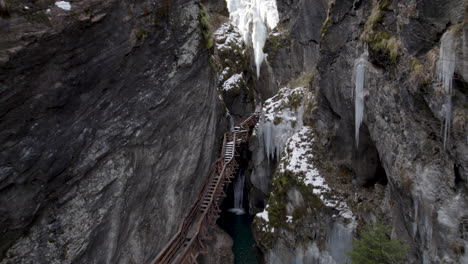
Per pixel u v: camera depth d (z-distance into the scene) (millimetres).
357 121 7738
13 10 4266
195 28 8477
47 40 4590
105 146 6035
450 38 4688
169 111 7926
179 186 9164
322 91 9906
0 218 4379
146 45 6652
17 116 4391
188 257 8328
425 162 5449
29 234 4832
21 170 4531
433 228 5207
